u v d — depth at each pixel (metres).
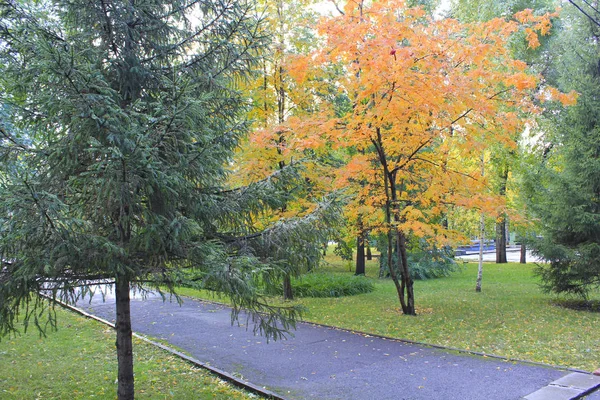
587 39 12.55
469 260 30.89
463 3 14.95
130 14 5.03
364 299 14.06
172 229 4.46
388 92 8.91
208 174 5.09
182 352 8.09
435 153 10.54
